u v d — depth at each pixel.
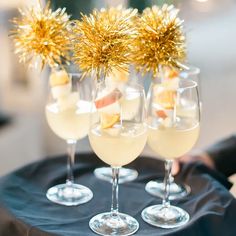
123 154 0.83
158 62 0.86
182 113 0.91
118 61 0.84
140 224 0.85
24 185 0.96
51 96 0.95
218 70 3.13
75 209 0.89
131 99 0.83
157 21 0.85
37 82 2.07
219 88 2.90
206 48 3.43
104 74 0.85
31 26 0.88
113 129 0.82
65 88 0.93
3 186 0.93
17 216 0.83
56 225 0.83
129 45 0.84
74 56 0.86
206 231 0.83
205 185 0.94
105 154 0.83
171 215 0.87
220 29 3.71
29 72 2.06
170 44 0.85
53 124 0.96
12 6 1.94
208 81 2.99
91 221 0.85
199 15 3.64
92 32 0.83
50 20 0.87
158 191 0.95
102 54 0.83
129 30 0.84
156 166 1.04
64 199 0.91
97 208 0.89
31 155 2.03
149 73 0.95
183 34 0.90
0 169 1.82
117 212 0.86
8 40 2.03
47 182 0.97
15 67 2.07
